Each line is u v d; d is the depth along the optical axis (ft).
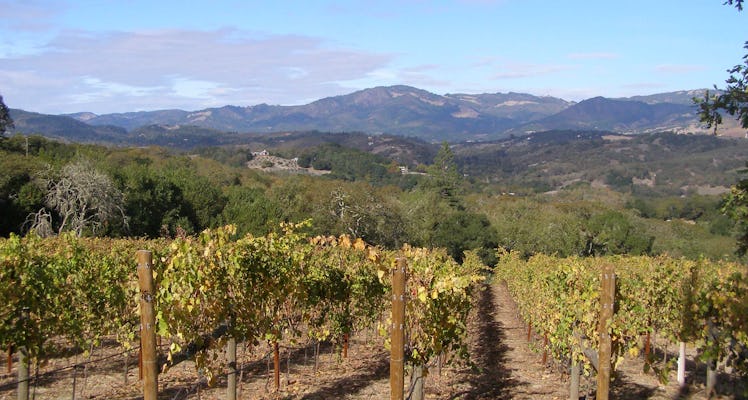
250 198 163.02
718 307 21.03
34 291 24.95
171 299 20.62
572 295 29.22
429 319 25.59
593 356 24.97
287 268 27.71
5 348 24.04
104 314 31.45
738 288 20.92
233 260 23.35
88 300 30.53
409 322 25.66
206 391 30.37
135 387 31.04
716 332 21.66
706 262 40.37
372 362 40.09
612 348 25.25
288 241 27.45
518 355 45.55
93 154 177.68
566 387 33.53
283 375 35.12
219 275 22.91
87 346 30.35
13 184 103.45
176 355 23.98
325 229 156.25
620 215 172.86
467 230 179.63
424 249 28.94
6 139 156.35
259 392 30.78
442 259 31.01
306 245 32.58
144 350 16.67
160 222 128.16
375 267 42.60
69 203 104.37
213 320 22.97
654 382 34.04
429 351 26.18
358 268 41.52
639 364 39.68
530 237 179.01
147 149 236.63
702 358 21.54
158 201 131.44
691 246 153.69
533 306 44.39
